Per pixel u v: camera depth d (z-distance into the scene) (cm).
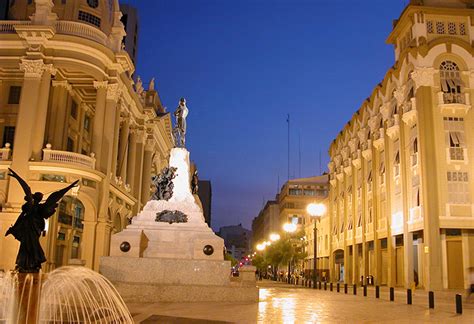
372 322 1346
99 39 3972
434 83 3712
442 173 3584
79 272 1188
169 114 6353
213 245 2036
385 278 4441
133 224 2127
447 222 3494
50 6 3825
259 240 15012
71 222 3959
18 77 3972
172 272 1916
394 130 4144
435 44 3766
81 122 4628
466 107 3650
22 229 928
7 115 3956
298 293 2823
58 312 1119
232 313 1473
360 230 5044
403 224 3878
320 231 6988
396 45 4528
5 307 830
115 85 4031
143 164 5769
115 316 1236
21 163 3491
